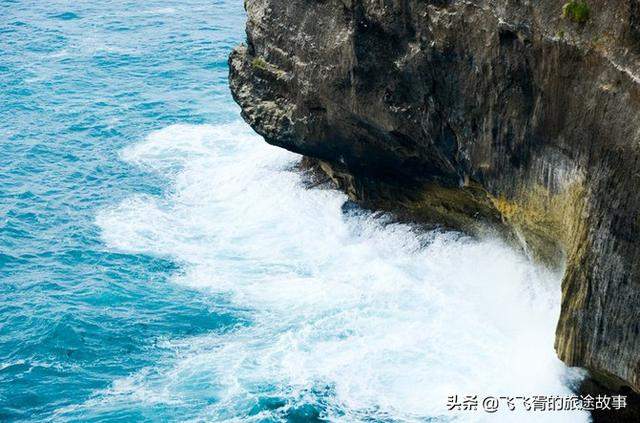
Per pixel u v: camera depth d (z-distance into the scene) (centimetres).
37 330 3791
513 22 3052
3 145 5519
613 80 2747
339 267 4078
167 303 3934
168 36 7431
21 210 4772
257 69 4397
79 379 3512
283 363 3494
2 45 7281
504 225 3816
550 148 3048
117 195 4916
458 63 3359
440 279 3875
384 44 3634
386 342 3547
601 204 2797
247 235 4431
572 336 2945
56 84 6500
